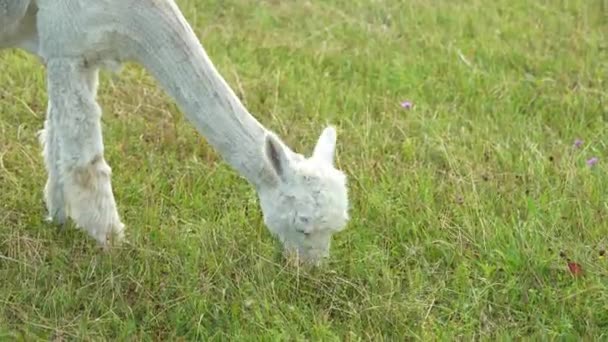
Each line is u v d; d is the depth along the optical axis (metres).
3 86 9.62
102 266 6.73
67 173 6.89
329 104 9.59
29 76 9.83
